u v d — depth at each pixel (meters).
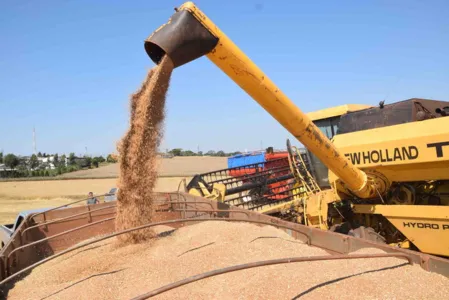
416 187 6.25
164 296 3.26
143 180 4.80
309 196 7.24
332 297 2.84
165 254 4.34
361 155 6.23
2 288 4.03
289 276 3.25
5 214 20.61
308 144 5.11
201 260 3.96
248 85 4.45
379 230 6.58
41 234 6.45
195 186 8.94
